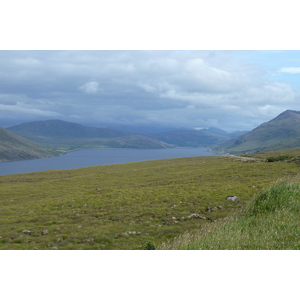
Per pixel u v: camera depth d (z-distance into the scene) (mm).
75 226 22797
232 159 94312
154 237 19297
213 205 27719
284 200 19969
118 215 25828
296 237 13891
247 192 32156
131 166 101375
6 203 37844
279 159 68500
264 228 15945
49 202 34469
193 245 14297
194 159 116812
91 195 37250
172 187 40750
